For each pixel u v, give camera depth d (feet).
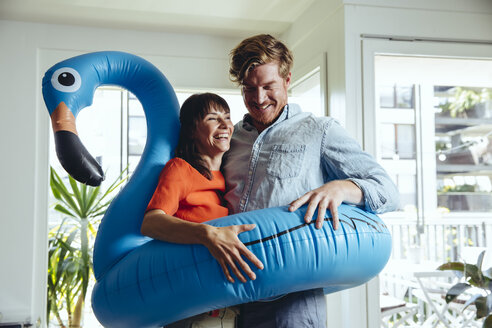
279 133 5.38
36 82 12.62
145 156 5.71
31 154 12.36
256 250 4.37
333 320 10.52
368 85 10.03
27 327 11.60
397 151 11.28
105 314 5.10
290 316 4.93
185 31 13.60
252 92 5.33
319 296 5.18
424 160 11.32
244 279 4.34
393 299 10.39
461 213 11.17
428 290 10.46
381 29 10.18
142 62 5.92
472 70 10.85
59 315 13.97
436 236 11.23
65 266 13.37
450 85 11.06
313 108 11.67
